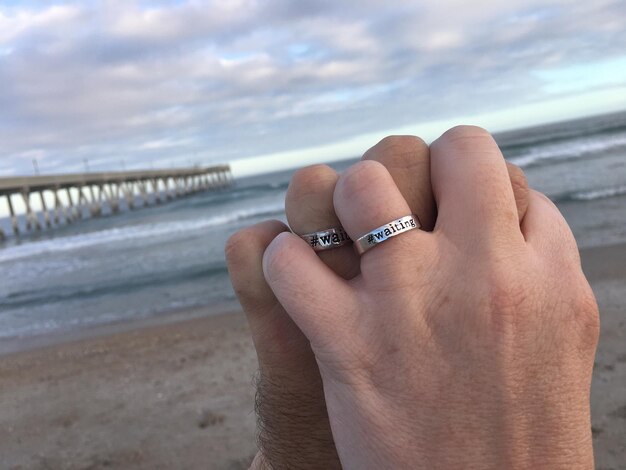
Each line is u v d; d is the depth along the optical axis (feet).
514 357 0.43
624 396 2.64
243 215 20.52
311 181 0.53
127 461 2.88
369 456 0.45
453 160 0.50
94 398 3.98
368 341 0.46
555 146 23.45
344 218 0.49
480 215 0.47
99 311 7.68
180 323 6.15
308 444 0.61
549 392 0.43
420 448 0.43
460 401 0.43
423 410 0.44
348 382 0.46
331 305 0.47
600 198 9.83
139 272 10.39
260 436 0.70
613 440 2.30
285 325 0.58
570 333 0.45
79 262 13.84
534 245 0.48
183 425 3.21
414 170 0.52
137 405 3.67
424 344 0.44
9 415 3.92
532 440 0.42
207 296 7.44
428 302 0.45
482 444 0.42
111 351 5.38
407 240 0.47
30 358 5.66
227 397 3.52
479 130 0.53
